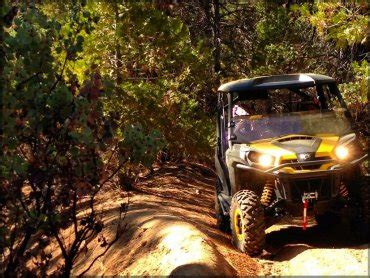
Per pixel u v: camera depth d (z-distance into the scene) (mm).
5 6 4758
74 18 5277
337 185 5734
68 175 4898
